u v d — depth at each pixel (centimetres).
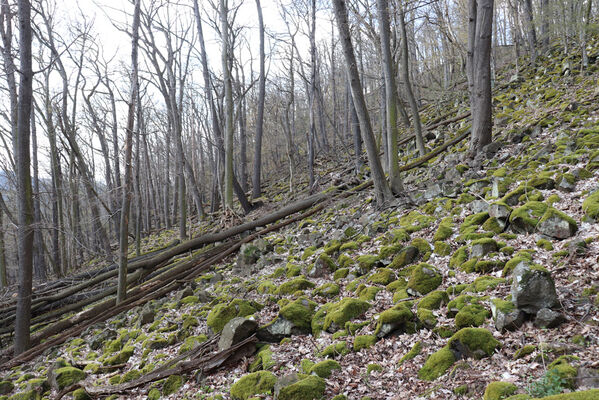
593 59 1666
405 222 975
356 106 1118
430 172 1284
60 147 2308
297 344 641
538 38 2252
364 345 570
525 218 693
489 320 516
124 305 1139
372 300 681
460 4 2028
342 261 890
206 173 4081
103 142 2380
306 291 806
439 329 541
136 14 1075
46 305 1290
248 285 979
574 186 775
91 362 837
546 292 480
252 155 3941
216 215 2406
